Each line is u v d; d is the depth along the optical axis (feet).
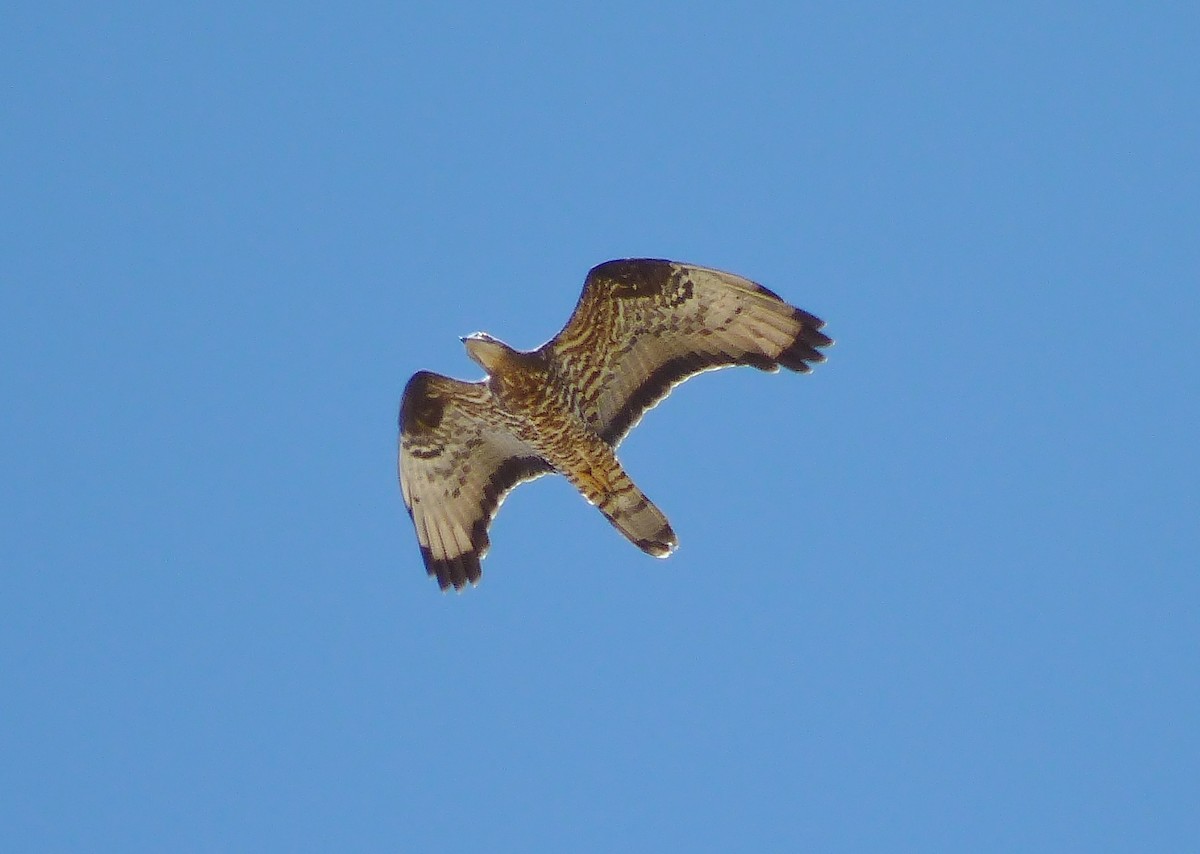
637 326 129.18
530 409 129.18
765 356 129.49
